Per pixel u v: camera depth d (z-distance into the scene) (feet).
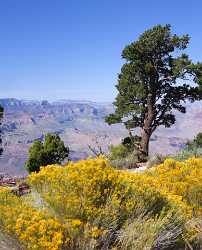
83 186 19.72
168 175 27.20
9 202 20.10
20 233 17.46
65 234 18.10
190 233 20.86
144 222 19.21
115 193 19.97
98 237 18.61
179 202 22.50
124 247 18.31
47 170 21.21
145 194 20.66
